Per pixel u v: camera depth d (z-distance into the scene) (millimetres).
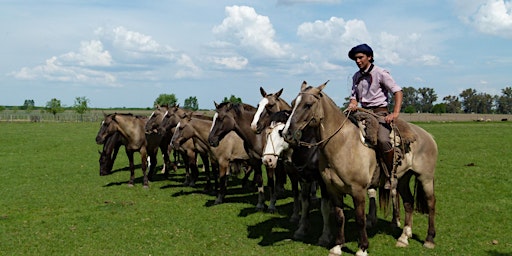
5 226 9344
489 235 8031
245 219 9695
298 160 7258
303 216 8164
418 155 7031
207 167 13289
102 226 9227
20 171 18000
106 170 14875
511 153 20281
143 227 9117
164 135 14578
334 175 6344
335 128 6180
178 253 7441
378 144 6336
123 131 13664
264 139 10016
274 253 7305
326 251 7293
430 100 138875
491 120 66375
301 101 5977
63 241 8227
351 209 10305
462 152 21125
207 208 10891
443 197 11305
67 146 27953
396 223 8453
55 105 85000
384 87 6926
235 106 10180
